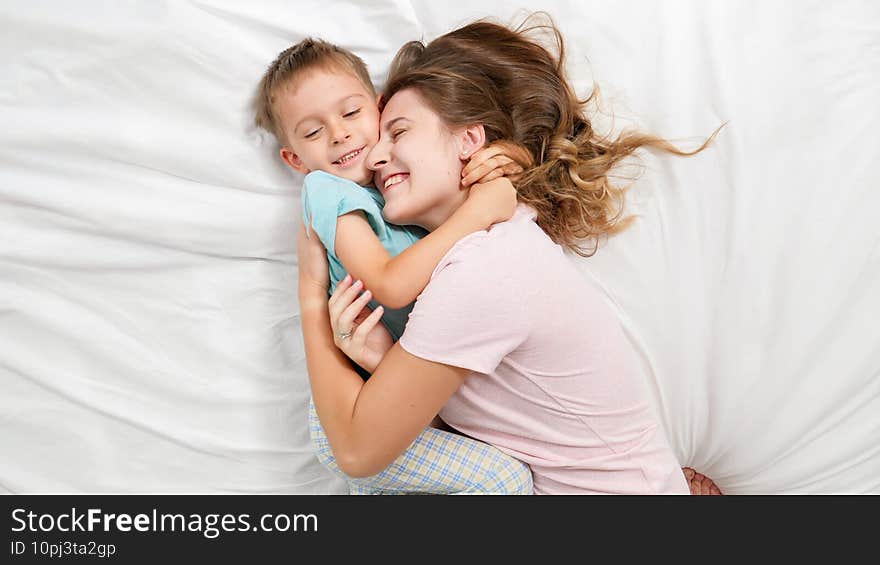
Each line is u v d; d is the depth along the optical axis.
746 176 1.11
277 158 1.12
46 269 1.12
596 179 1.09
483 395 0.99
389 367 0.92
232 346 1.15
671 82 1.12
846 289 1.12
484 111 1.01
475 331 0.90
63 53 1.07
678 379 1.15
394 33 1.12
